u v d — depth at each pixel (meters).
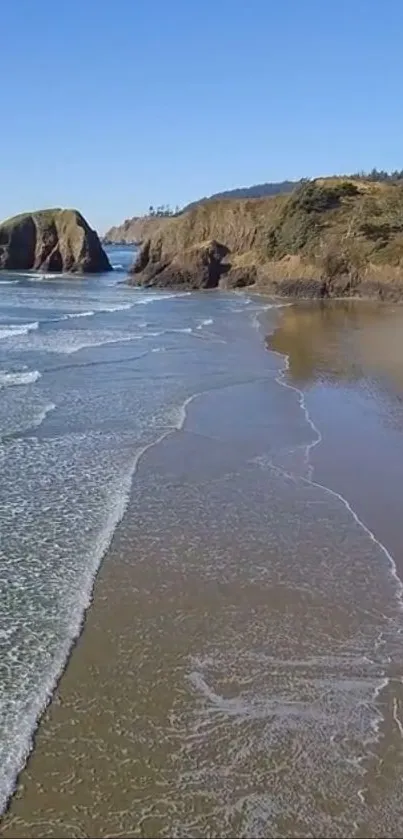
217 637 8.47
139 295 59.84
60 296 57.16
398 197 64.88
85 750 6.55
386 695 7.41
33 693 7.36
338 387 22.17
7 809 5.86
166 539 11.15
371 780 6.23
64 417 18.19
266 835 5.66
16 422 17.58
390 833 5.70
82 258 86.69
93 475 13.98
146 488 13.32
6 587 9.55
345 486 13.49
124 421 17.89
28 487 13.30
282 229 66.81
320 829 5.72
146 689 7.47
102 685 7.52
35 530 11.41
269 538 11.23
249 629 8.65
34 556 10.49
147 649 8.20
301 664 7.95
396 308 49.81
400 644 8.38
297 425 17.62
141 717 7.02
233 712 7.11
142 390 21.45
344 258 59.66
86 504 12.53
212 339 32.88
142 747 6.60
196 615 8.96
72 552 10.65
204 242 72.00
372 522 11.88
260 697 7.36
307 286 59.53
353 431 17.14
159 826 5.72
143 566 10.25
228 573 10.06
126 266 102.69
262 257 67.62
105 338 32.78
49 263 87.50
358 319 42.06
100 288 66.81
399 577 10.04
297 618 8.91
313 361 26.92
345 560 10.52
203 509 12.35
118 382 22.61
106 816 5.82
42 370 24.25
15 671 7.73
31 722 6.91
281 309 48.66
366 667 7.91
